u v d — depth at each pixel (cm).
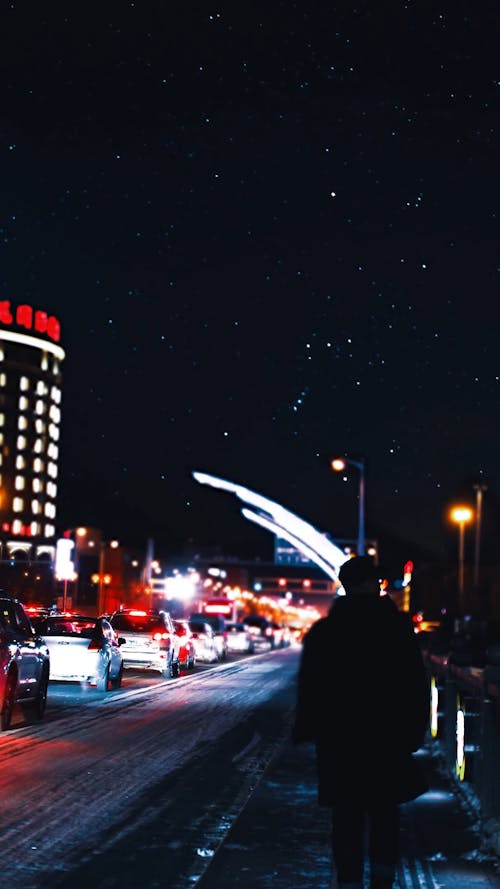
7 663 1914
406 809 1156
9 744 1722
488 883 823
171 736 1930
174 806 1196
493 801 1037
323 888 801
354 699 670
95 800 1218
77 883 830
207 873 854
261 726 2173
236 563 16688
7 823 1068
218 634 6100
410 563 3631
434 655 1886
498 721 1051
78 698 2770
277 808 1166
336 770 668
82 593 15450
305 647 687
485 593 10925
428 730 1880
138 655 3828
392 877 673
